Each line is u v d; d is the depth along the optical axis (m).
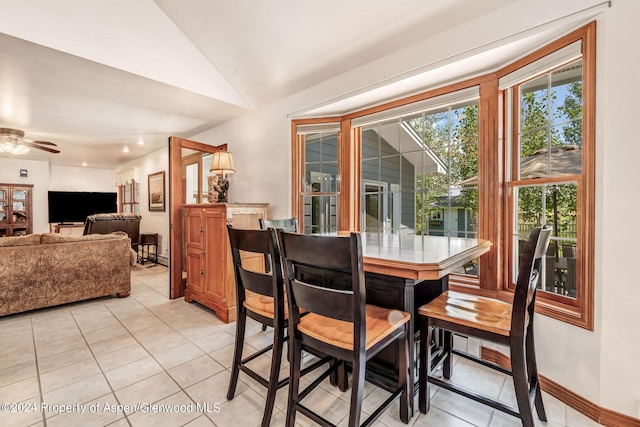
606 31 1.46
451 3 1.86
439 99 2.40
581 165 1.67
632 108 1.39
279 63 2.76
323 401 1.68
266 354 2.24
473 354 2.14
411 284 1.49
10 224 6.42
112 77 2.58
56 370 1.99
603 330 1.49
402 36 2.20
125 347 2.33
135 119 3.83
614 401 1.47
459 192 2.39
